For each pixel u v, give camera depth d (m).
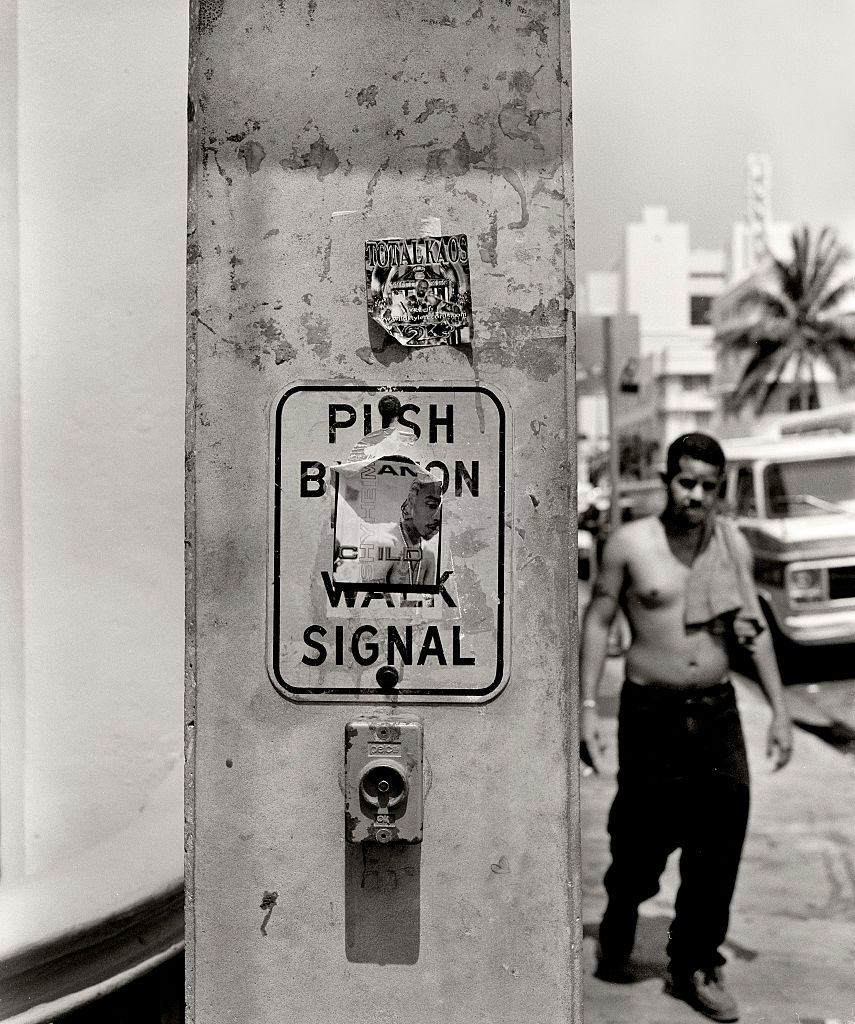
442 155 1.62
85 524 2.30
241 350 1.63
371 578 1.62
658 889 3.20
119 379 2.32
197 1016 1.66
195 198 1.63
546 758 1.63
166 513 2.35
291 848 1.65
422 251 1.62
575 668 1.63
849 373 26.64
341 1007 1.65
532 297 1.62
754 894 3.89
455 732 1.63
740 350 26.41
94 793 2.32
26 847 2.28
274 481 1.63
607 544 3.27
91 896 1.81
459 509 1.62
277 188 1.63
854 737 5.97
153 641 2.34
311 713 1.64
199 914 1.66
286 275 1.63
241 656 1.64
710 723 3.08
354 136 1.63
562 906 1.63
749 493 7.75
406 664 1.63
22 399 2.26
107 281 2.31
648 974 3.24
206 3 1.63
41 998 1.72
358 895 1.65
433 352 1.62
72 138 2.28
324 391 1.63
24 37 2.23
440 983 1.65
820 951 3.38
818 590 7.21
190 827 1.66
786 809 4.86
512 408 1.62
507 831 1.63
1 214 2.22
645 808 3.12
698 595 3.10
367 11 1.63
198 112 1.63
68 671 2.30
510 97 1.62
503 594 1.62
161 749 2.34
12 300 2.24
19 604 2.25
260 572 1.64
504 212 1.62
